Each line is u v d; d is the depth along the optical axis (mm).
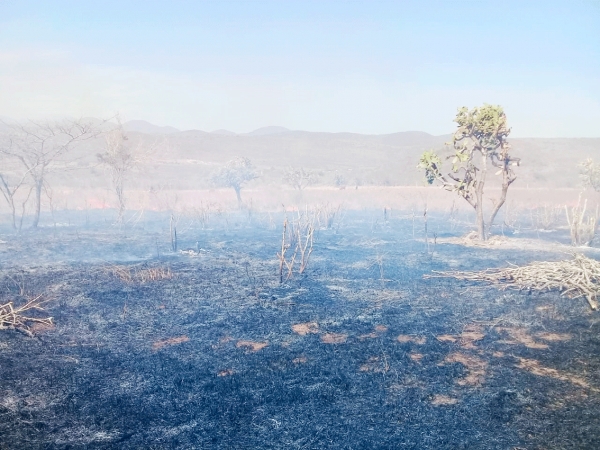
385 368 10102
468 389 9055
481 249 24922
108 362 10648
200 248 26219
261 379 9672
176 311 14625
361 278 19188
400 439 7383
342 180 76125
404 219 39594
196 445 7301
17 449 7164
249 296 16453
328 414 8211
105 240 28141
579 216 25969
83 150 79438
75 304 15242
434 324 13211
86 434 7629
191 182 76812
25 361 10672
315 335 12453
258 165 109688
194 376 9852
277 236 30984
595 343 11391
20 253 23641
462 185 26969
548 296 15672
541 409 8203
